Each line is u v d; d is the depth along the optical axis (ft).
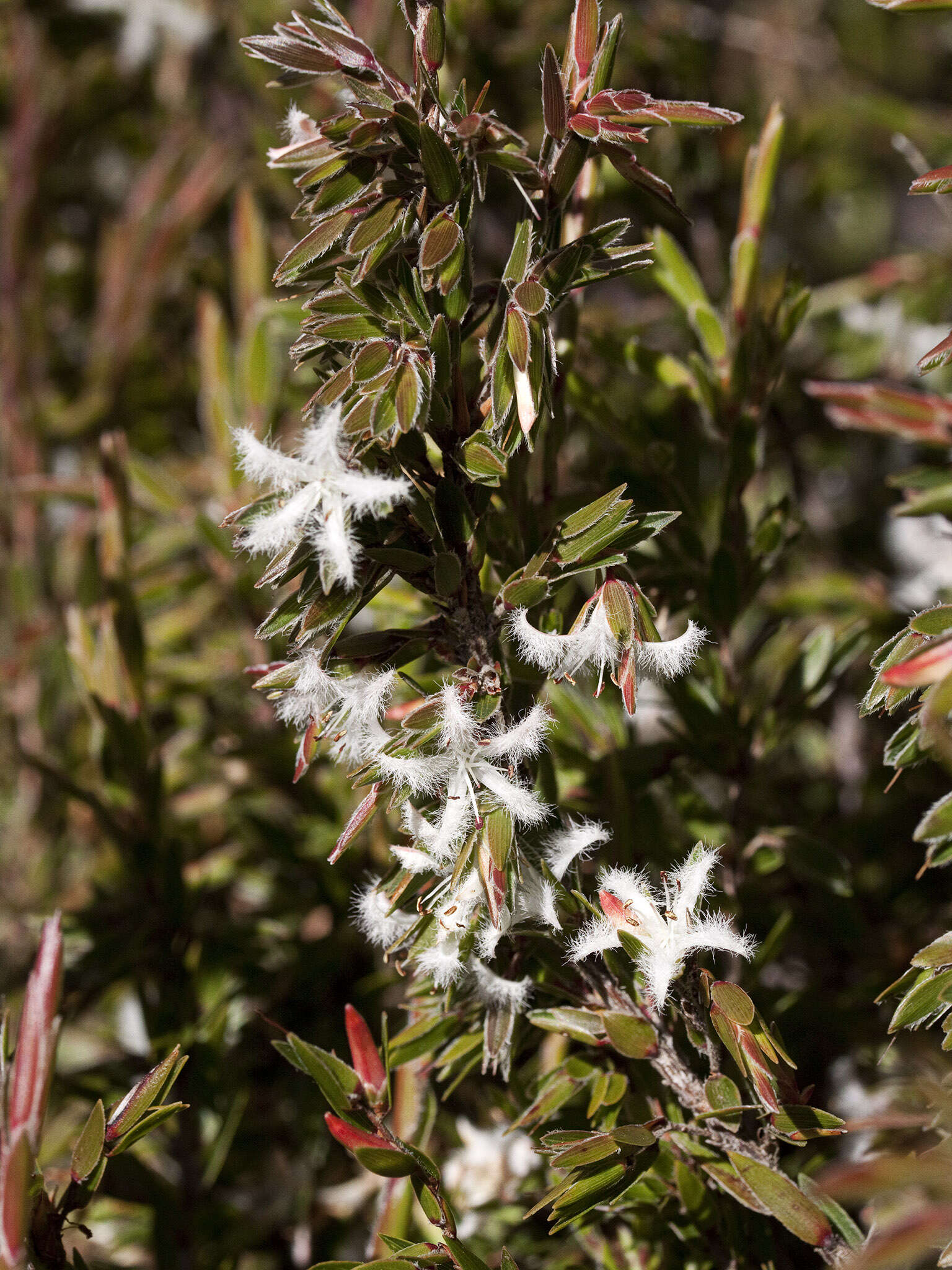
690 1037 0.76
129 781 0.92
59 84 1.42
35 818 1.14
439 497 0.74
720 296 1.09
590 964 0.77
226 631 1.14
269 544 0.73
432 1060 0.80
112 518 0.93
